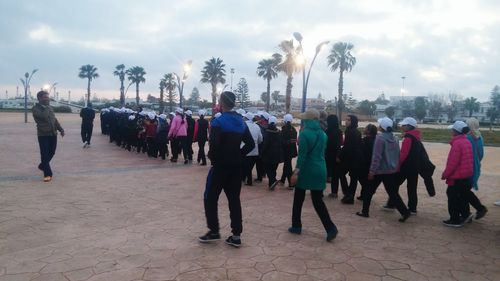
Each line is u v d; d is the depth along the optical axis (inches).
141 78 3137.3
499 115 4293.8
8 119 1576.0
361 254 190.2
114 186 333.1
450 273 171.2
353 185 298.4
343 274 165.9
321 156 208.5
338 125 320.5
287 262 176.7
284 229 227.0
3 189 306.0
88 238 200.2
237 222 193.6
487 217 272.1
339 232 225.1
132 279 154.0
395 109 4261.8
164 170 433.1
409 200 275.0
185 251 186.1
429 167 289.7
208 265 170.2
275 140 337.7
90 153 567.8
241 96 3607.3
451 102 4817.9
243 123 199.0
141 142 592.7
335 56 2049.7
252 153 349.4
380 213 274.2
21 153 531.5
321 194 207.9
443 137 1327.5
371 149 289.1
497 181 440.8
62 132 355.9
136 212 252.2
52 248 184.9
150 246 191.3
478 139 257.1
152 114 550.0
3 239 195.2
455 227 243.1
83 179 359.9
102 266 165.6
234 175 195.9
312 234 219.5
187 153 499.2
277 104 4352.9
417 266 177.8
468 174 237.1
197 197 299.3
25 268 161.6
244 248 193.2
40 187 317.4
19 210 247.4
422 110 4077.3
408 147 266.4
